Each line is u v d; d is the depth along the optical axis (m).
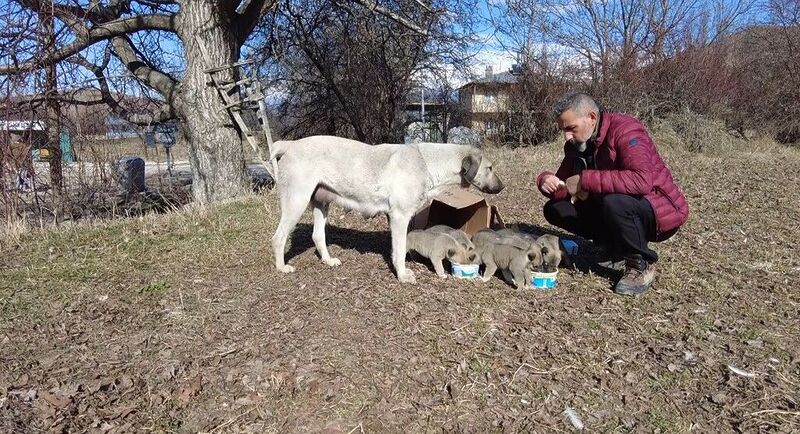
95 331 3.79
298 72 16.05
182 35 8.82
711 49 16.44
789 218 6.42
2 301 4.27
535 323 3.75
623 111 14.95
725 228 6.00
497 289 4.36
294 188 4.66
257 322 3.83
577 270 4.74
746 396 2.92
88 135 8.88
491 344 3.47
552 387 3.03
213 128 8.92
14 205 7.22
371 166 4.58
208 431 2.71
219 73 8.82
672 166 10.82
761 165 11.09
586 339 3.53
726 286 4.33
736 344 3.44
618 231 4.06
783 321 3.73
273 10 12.80
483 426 2.72
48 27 8.12
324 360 3.27
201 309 4.09
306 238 5.96
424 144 4.77
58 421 2.78
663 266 4.78
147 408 2.90
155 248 5.63
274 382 3.07
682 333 3.61
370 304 4.06
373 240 5.94
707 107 15.35
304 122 16.89
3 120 7.61
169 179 12.44
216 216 6.95
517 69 16.91
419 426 2.72
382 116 16.44
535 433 2.67
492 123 17.42
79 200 8.09
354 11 12.55
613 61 15.76
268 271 4.87
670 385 3.04
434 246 4.61
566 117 4.22
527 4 14.62
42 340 3.67
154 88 9.82
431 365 3.23
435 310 3.95
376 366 3.21
